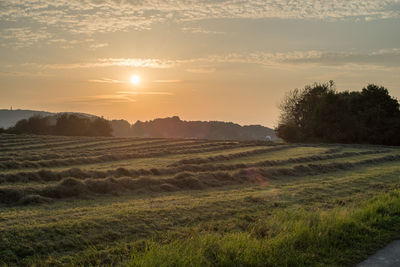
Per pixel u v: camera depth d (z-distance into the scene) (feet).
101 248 28.45
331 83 275.39
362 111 248.32
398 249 28.17
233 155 128.06
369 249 28.25
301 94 278.26
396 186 65.16
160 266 22.45
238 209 43.06
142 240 30.01
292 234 29.99
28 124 372.17
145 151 143.23
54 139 213.66
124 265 24.50
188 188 65.10
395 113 243.19
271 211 43.16
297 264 24.86
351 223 34.04
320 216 35.14
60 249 27.86
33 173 69.56
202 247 26.27
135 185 61.57
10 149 154.40
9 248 26.66
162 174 81.51
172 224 35.32
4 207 45.65
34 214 38.58
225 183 71.00
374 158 127.65
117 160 116.67
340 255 26.86
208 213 40.29
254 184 72.95
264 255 25.76
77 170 72.90
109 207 44.29
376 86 254.27
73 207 46.16
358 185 67.05
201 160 112.98
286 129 255.50
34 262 25.39
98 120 386.32
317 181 75.87
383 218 36.45
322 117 245.65
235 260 24.88
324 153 148.46
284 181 77.82
